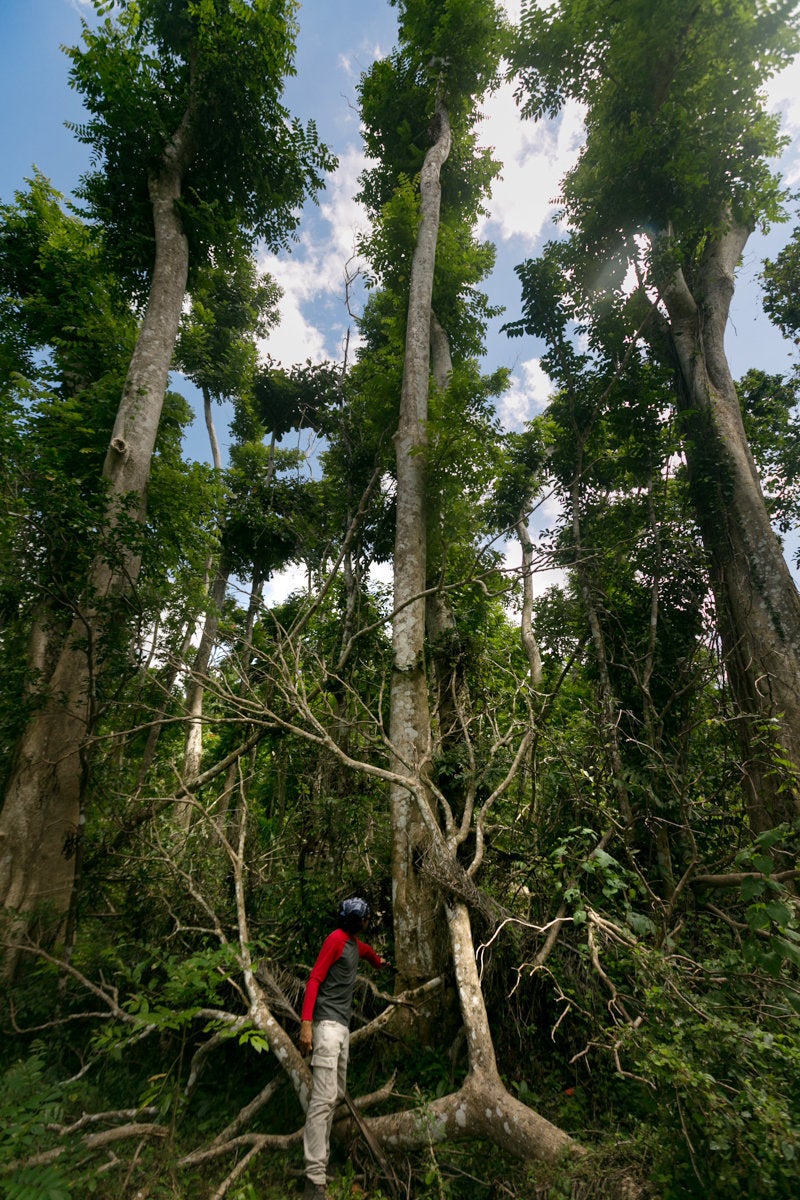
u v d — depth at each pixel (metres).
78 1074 3.98
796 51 8.30
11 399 10.83
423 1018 4.91
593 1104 3.82
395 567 7.70
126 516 7.10
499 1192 3.17
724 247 10.70
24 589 7.01
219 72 11.50
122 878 6.35
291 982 4.89
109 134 11.41
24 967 5.59
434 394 8.81
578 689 9.03
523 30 9.63
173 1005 4.14
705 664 7.05
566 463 9.95
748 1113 2.50
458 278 12.72
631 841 5.88
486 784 6.43
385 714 9.15
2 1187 2.73
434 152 11.98
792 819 6.35
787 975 3.78
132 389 9.66
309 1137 3.19
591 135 10.06
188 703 12.08
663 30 8.45
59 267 13.05
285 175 13.31
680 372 10.34
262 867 6.51
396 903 5.60
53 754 7.03
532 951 4.80
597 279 9.92
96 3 10.70
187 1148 3.64
